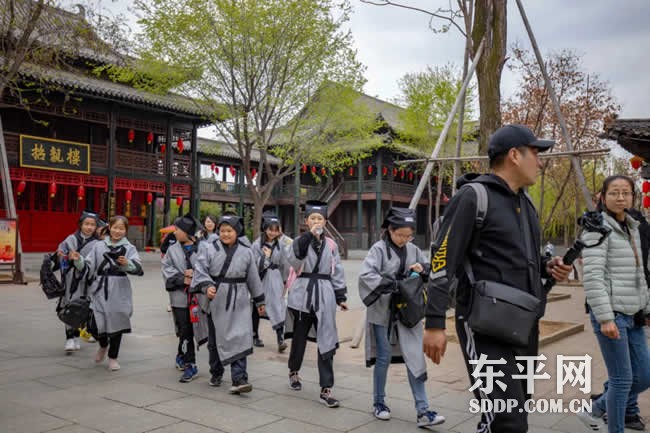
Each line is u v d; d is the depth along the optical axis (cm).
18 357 620
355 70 1880
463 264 248
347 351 681
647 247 357
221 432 379
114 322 555
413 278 399
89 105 2331
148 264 2447
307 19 1691
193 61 1741
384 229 445
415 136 2870
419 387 398
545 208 3231
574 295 1434
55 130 2408
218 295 480
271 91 1806
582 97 1838
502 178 253
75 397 460
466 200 243
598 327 340
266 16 1667
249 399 461
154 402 448
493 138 257
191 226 545
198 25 1677
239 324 478
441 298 238
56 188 2336
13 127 2291
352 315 988
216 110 1875
